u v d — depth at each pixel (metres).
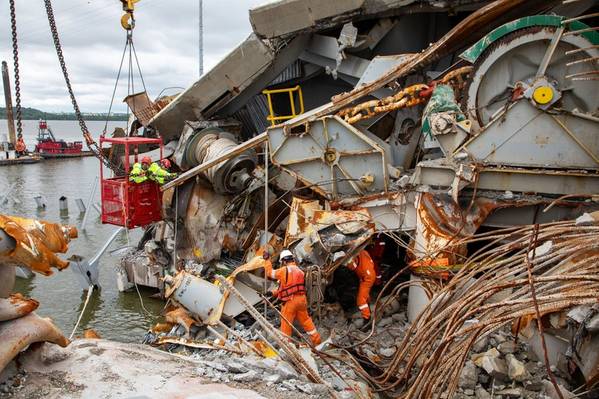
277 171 10.81
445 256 7.59
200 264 10.50
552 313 5.45
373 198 8.52
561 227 5.79
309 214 8.79
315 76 12.58
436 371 5.09
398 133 9.88
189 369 4.89
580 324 5.04
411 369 6.32
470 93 8.14
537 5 8.27
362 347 7.48
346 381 6.20
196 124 11.71
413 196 8.20
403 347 6.23
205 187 10.95
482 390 5.76
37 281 12.02
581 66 7.51
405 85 10.04
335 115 8.90
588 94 7.53
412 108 9.66
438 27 10.82
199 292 8.30
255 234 10.60
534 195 7.82
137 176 10.71
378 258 9.55
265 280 8.08
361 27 10.91
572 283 4.62
